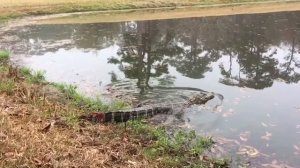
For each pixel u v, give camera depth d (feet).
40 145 25.90
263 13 126.93
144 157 28.58
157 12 132.98
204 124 36.55
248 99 44.11
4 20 112.78
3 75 44.06
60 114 34.19
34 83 44.29
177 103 41.09
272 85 49.93
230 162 29.53
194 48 73.10
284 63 62.03
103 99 42.27
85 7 134.51
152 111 37.76
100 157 26.58
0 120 28.68
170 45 75.77
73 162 24.80
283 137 34.14
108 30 94.02
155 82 50.14
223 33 89.51
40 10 124.88
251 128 35.91
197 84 49.73
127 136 32.32
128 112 36.04
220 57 65.57
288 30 92.73
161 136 32.81
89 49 71.20
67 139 28.43
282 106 41.93
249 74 55.26
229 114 39.19
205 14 125.80
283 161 29.94
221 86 49.06
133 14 127.65
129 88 47.14
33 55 64.80
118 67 58.03
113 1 143.95
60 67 56.95
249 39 81.92
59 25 102.06
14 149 24.48
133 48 72.64
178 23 105.91
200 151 30.66
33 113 32.53
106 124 34.58
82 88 46.26
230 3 161.17
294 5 152.15
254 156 30.58
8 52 63.52
